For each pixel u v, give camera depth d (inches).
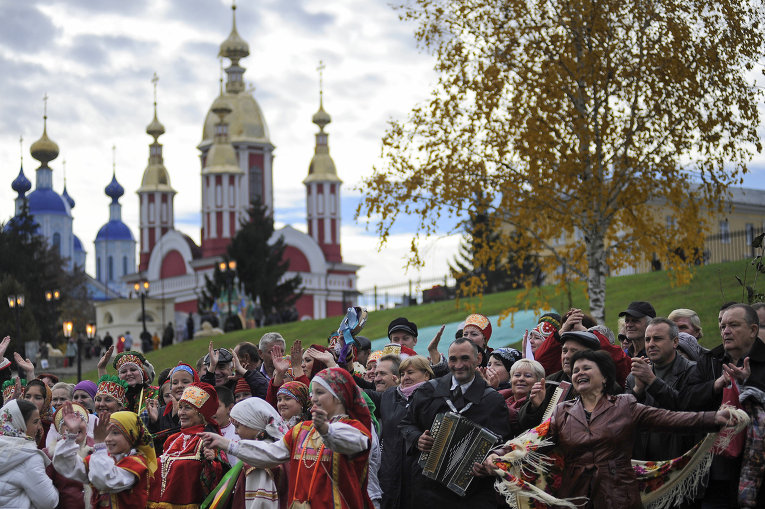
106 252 6417.3
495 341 1071.6
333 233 3946.9
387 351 421.1
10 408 345.7
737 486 307.4
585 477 290.8
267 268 2662.4
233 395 375.2
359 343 449.1
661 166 834.8
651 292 1163.9
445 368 403.5
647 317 372.2
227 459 352.8
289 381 362.3
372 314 1565.0
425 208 849.5
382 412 358.9
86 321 3494.1
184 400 353.4
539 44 842.2
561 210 857.5
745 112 813.2
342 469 303.6
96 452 323.0
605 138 832.9
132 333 2977.4
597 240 834.8
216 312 2190.0
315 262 3521.2
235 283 2207.2
